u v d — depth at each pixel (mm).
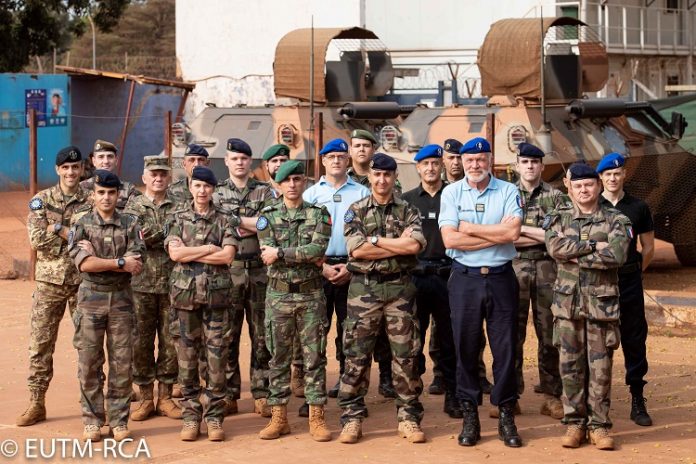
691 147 16547
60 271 8094
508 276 7547
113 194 7594
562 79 14578
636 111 15344
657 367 10047
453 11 26266
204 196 7762
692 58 33094
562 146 13562
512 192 7625
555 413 8250
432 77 25062
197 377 7824
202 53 31641
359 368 7660
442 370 8438
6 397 9016
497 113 13727
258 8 30453
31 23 32688
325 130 14195
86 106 30688
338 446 7516
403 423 7691
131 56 55406
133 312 7785
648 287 14617
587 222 7406
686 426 8008
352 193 8656
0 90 28375
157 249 8344
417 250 7586
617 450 7348
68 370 10039
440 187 8633
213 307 7676
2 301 13953
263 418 8406
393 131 13641
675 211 15352
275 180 7891
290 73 15023
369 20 27375
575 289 7387
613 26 28844
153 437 7840
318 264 7754
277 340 7711
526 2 25828
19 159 28844
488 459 7137
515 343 7562
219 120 14766
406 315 7668
